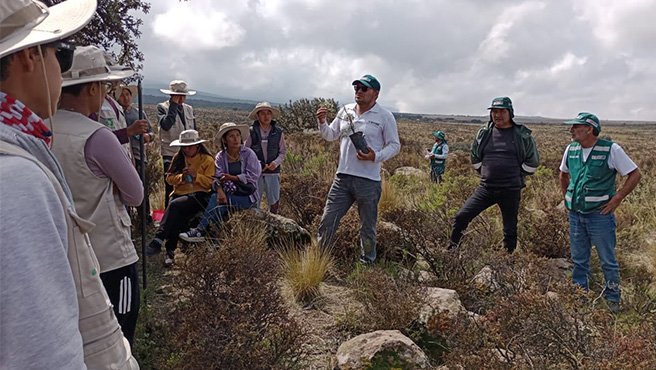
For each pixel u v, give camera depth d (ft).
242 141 18.34
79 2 3.91
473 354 9.82
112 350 4.35
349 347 10.26
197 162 16.70
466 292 14.52
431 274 16.66
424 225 18.26
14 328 2.65
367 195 16.37
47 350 2.75
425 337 12.00
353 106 17.11
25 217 2.79
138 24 18.76
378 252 18.16
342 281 16.12
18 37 3.43
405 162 52.29
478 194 17.90
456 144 103.65
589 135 14.80
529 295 10.18
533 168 17.26
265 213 17.38
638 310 13.93
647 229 23.75
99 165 6.85
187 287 11.34
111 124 13.46
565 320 9.67
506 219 18.07
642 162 63.10
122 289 7.31
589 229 15.15
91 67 7.02
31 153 3.33
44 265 2.84
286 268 15.34
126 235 7.46
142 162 12.51
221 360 9.15
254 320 10.14
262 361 9.36
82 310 4.07
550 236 19.72
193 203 16.19
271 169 20.27
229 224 16.01
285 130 63.52
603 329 10.14
